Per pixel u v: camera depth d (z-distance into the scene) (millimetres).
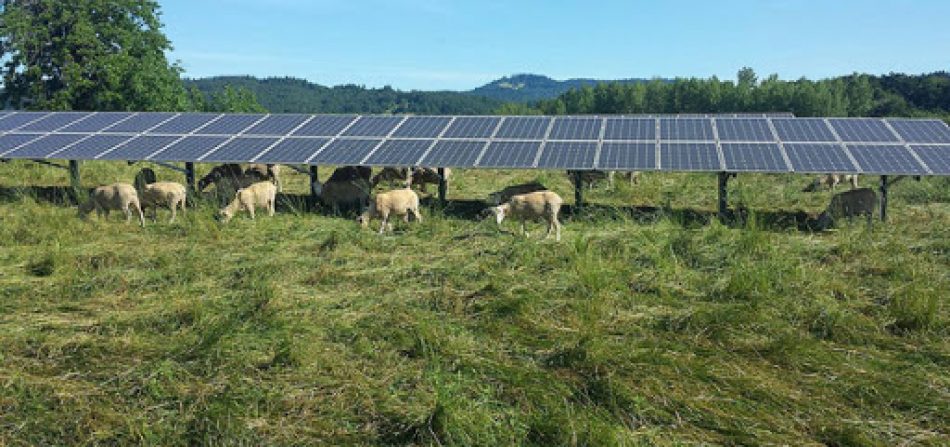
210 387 6395
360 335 7586
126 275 9648
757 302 8422
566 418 5695
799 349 7016
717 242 11094
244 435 5578
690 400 6086
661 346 7309
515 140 15758
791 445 5418
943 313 8023
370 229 12891
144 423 5719
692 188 18297
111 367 6848
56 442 5566
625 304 8562
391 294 8977
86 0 38000
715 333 7543
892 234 11766
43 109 36656
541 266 10188
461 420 5629
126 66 38000
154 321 8039
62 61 37094
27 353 7219
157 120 18891
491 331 7750
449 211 15531
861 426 5664
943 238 11367
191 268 9961
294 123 18109
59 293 8969
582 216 14016
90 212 14031
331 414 5988
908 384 6348
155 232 12586
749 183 19156
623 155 14523
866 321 7922
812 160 13750
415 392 6289
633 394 6164
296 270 10047
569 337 7562
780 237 11742
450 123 17453
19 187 17688
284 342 7148
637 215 14242
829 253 10695
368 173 18125
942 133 15094
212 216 13719
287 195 17578
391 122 17844
